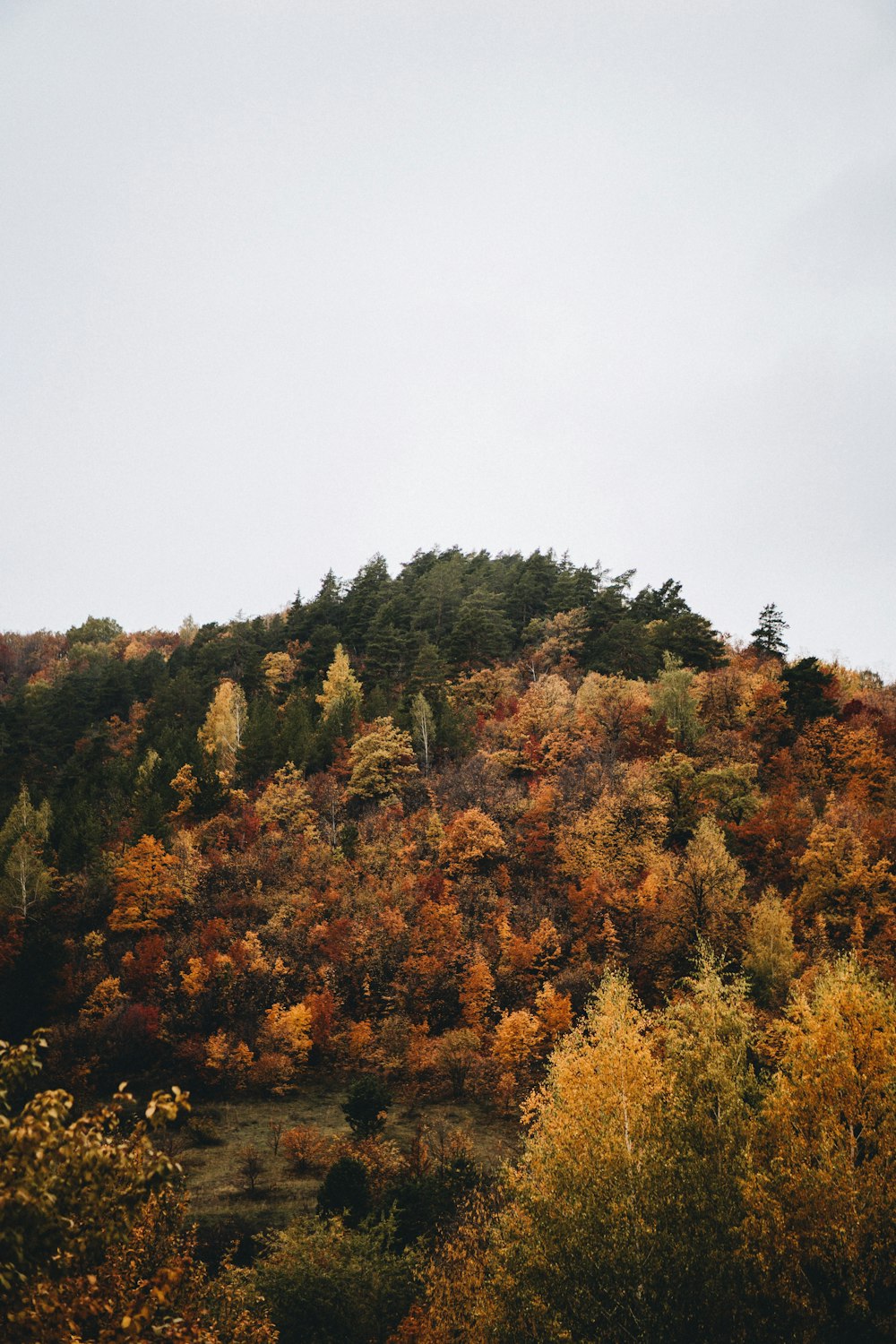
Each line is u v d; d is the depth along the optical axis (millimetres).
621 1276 14961
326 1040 53562
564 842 64188
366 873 65875
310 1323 22703
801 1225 14945
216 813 77000
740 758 72375
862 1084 16922
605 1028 22625
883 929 47844
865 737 70938
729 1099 18125
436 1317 20016
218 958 56219
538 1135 22406
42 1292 9453
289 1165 41469
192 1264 17891
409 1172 35688
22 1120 9445
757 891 56156
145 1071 52219
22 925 63250
